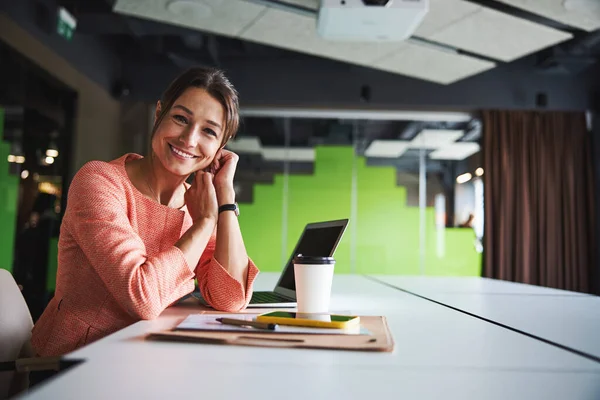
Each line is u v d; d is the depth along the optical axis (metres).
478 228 6.06
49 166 4.92
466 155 6.14
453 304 1.41
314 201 6.11
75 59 4.83
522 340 0.88
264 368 0.66
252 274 1.28
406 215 6.11
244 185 6.11
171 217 1.25
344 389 0.58
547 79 5.89
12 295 1.29
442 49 4.69
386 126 6.18
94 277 1.11
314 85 5.80
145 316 1.01
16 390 1.14
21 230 4.86
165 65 5.81
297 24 4.17
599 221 5.90
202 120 1.23
